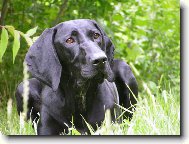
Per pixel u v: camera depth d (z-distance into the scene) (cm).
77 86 619
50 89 649
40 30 935
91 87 627
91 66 582
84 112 640
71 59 611
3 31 653
